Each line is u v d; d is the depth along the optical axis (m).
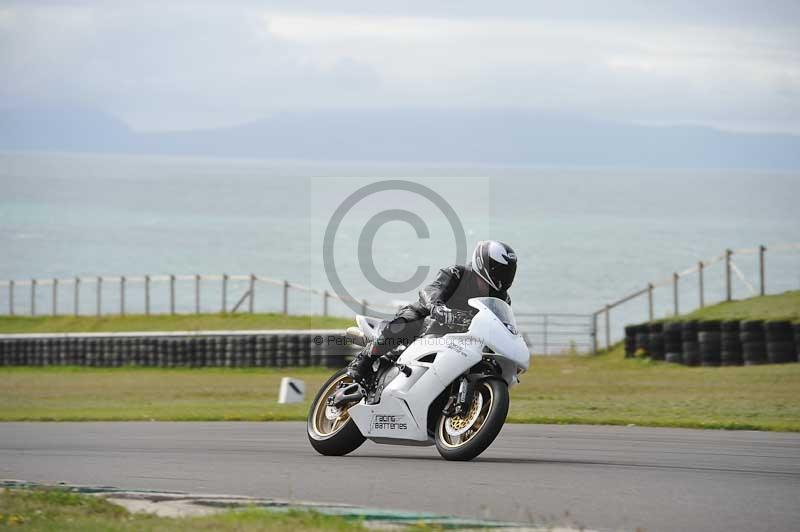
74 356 107.44
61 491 24.58
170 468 28.89
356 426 31.39
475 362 29.02
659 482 25.59
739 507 22.36
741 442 34.44
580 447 33.31
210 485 25.94
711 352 84.44
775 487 24.88
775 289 187.88
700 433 37.44
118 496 24.06
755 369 76.38
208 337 100.62
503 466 28.45
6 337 111.06
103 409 55.59
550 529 20.09
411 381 30.02
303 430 40.72
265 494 24.66
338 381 32.47
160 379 88.25
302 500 23.69
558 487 24.89
